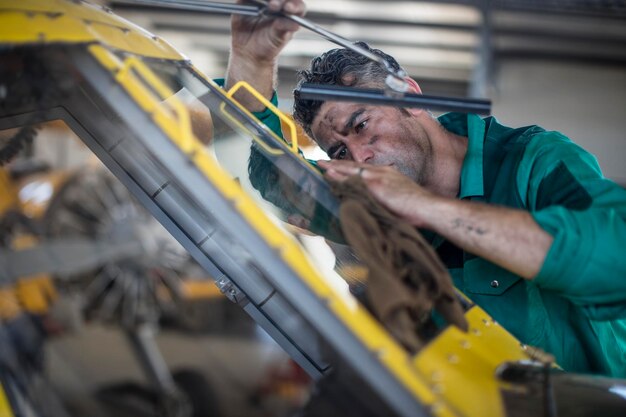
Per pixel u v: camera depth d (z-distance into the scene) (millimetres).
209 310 8039
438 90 7461
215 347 7738
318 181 1902
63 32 1521
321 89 1838
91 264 6637
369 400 1431
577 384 1652
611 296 1802
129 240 7027
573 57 7254
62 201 6789
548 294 2096
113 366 6953
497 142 2252
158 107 1483
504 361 1744
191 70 2072
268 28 2303
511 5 6816
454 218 1825
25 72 1630
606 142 7371
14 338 4945
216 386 6832
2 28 1501
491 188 2184
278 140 2031
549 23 6945
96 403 6312
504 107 7297
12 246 5883
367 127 2221
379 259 1605
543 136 2166
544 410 1538
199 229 1990
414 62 7273
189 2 1906
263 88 2402
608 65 7270
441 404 1321
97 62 1485
